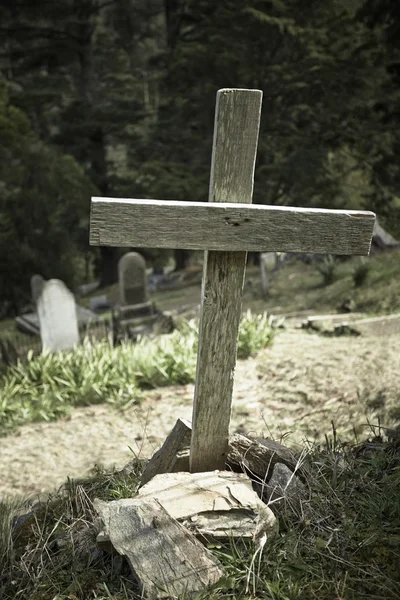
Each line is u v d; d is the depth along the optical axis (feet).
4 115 71.92
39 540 8.93
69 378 25.30
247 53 63.16
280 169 60.49
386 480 8.89
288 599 6.98
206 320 8.71
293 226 8.37
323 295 38.75
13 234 72.90
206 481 8.48
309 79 59.62
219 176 8.39
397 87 55.47
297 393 20.31
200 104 67.05
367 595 7.00
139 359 25.50
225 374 9.00
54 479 17.53
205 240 8.12
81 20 85.56
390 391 18.37
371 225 8.56
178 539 7.43
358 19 55.57
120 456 18.51
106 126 83.25
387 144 59.21
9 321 66.90
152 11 105.40
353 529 8.00
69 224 83.41
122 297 46.19
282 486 8.80
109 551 7.77
